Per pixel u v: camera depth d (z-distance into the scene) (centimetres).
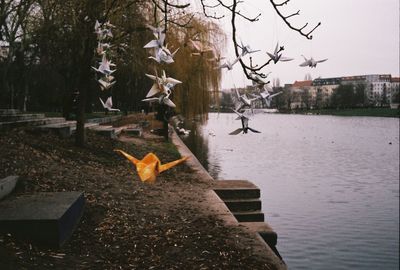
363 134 7556
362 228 1844
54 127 1689
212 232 799
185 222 861
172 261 654
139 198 1042
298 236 1753
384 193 2631
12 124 1538
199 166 1727
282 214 2091
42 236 652
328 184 2894
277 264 660
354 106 18600
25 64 2848
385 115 15488
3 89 2662
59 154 1369
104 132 2134
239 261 664
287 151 4722
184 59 2311
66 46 1655
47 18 1526
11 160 1099
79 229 767
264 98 228
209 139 5494
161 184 1267
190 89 2634
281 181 2894
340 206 2266
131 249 694
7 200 784
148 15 1348
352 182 3005
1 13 1620
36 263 577
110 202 962
